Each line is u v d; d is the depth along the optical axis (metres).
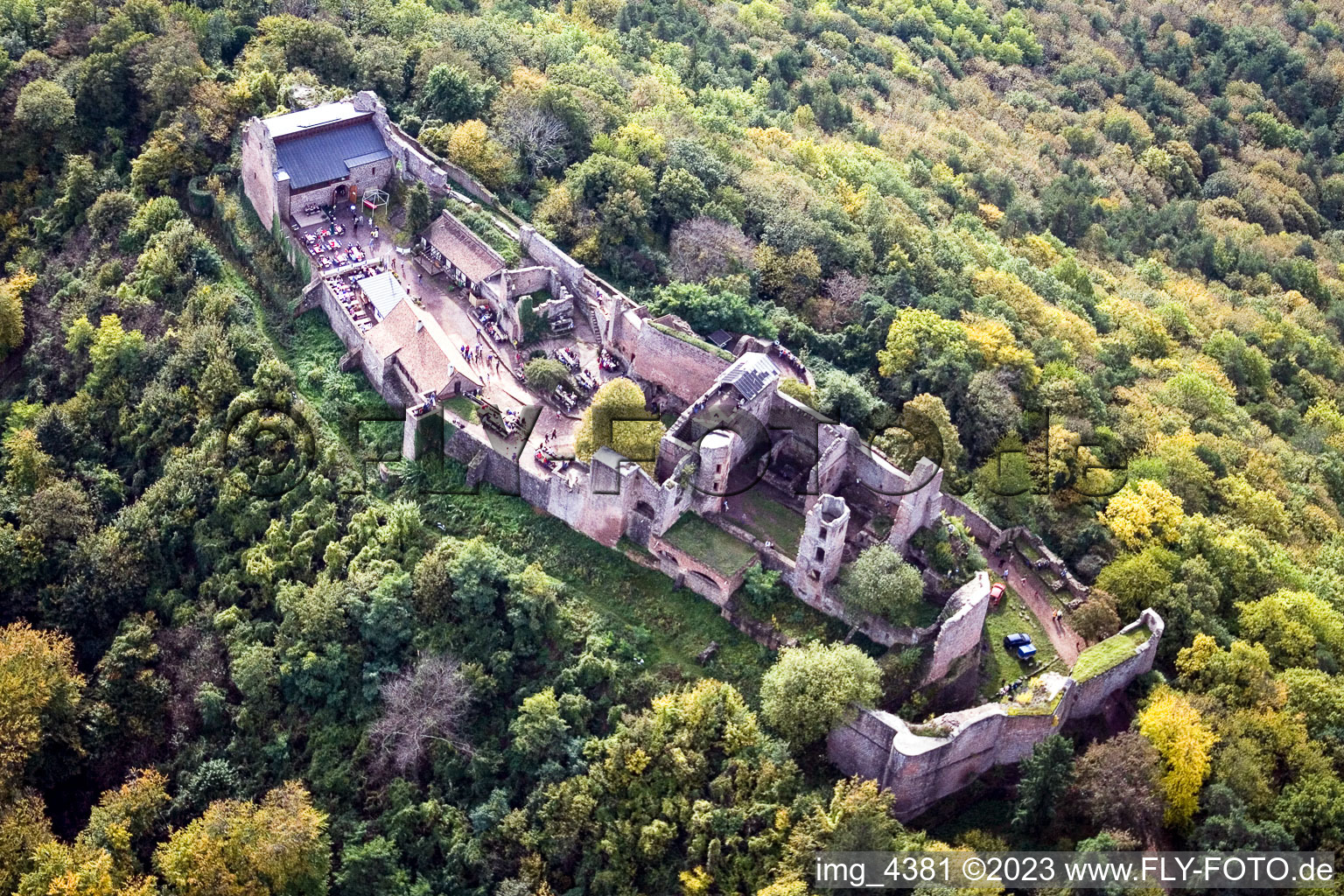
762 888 149.00
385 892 160.88
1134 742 156.50
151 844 168.38
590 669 169.50
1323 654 181.75
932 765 153.75
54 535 193.12
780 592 174.25
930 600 168.88
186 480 193.12
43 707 174.25
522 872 159.50
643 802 159.88
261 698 175.62
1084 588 179.25
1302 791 159.88
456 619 176.25
